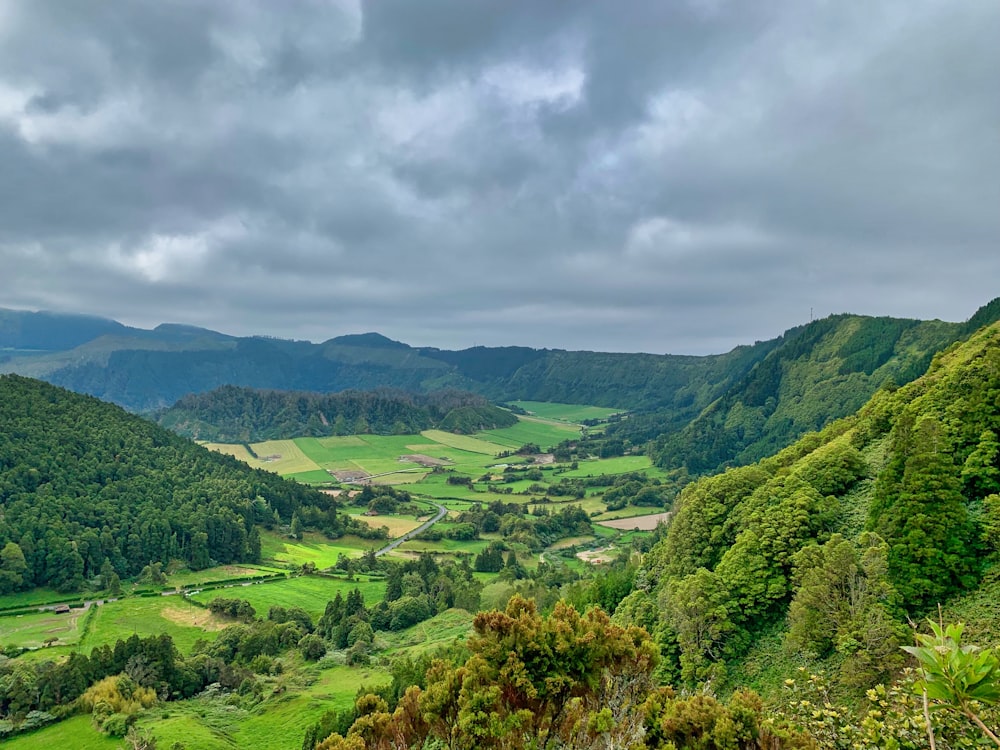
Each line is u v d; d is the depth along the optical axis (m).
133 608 128.88
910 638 44.44
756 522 67.62
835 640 48.56
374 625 124.56
